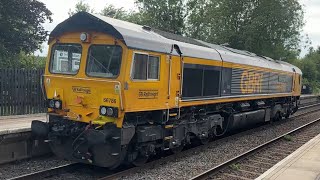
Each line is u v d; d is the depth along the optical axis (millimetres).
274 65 21281
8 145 10531
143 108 9891
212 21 39531
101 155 9406
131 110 9461
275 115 22406
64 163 10891
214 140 16062
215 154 12938
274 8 36750
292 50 40969
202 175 9680
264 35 37062
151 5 42375
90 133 9039
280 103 23312
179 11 42188
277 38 37562
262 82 19156
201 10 42094
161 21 42219
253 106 19047
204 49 13289
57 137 9977
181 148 12492
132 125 9633
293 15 37469
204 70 13055
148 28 11070
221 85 14438
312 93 63750
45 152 11680
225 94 14852
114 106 9188
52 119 10281
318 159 11078
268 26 37188
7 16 28500
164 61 10633
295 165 10273
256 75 18234
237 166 11102
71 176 9727
